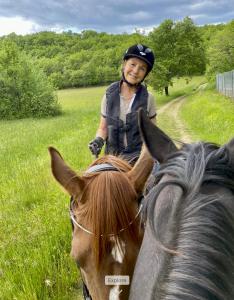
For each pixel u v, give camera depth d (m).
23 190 9.17
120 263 2.47
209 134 17.92
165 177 1.86
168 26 62.03
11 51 43.16
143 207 1.76
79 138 18.16
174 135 19.80
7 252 6.05
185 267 1.37
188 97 51.78
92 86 94.50
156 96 60.97
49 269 5.49
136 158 3.71
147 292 1.63
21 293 4.91
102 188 2.57
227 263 1.42
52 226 6.75
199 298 1.28
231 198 1.65
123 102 3.91
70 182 2.68
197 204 1.56
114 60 97.81
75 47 131.38
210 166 1.71
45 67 101.19
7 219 7.43
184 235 1.47
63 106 50.81
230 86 36.44
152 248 1.74
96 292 2.55
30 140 19.36
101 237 2.46
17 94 41.97
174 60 61.25
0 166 13.00
